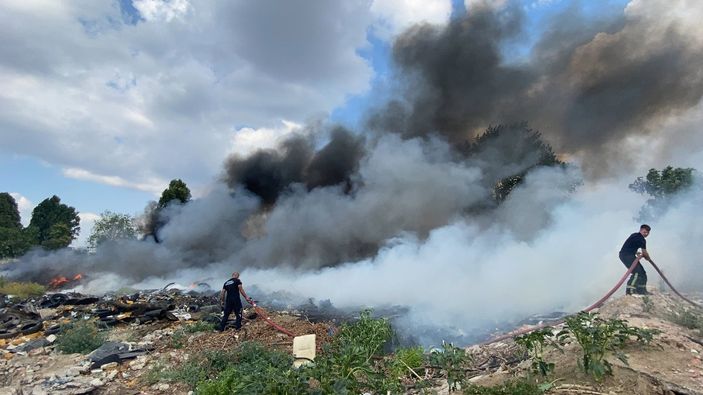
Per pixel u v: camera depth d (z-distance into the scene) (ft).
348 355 20.40
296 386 17.43
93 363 31.68
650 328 22.22
